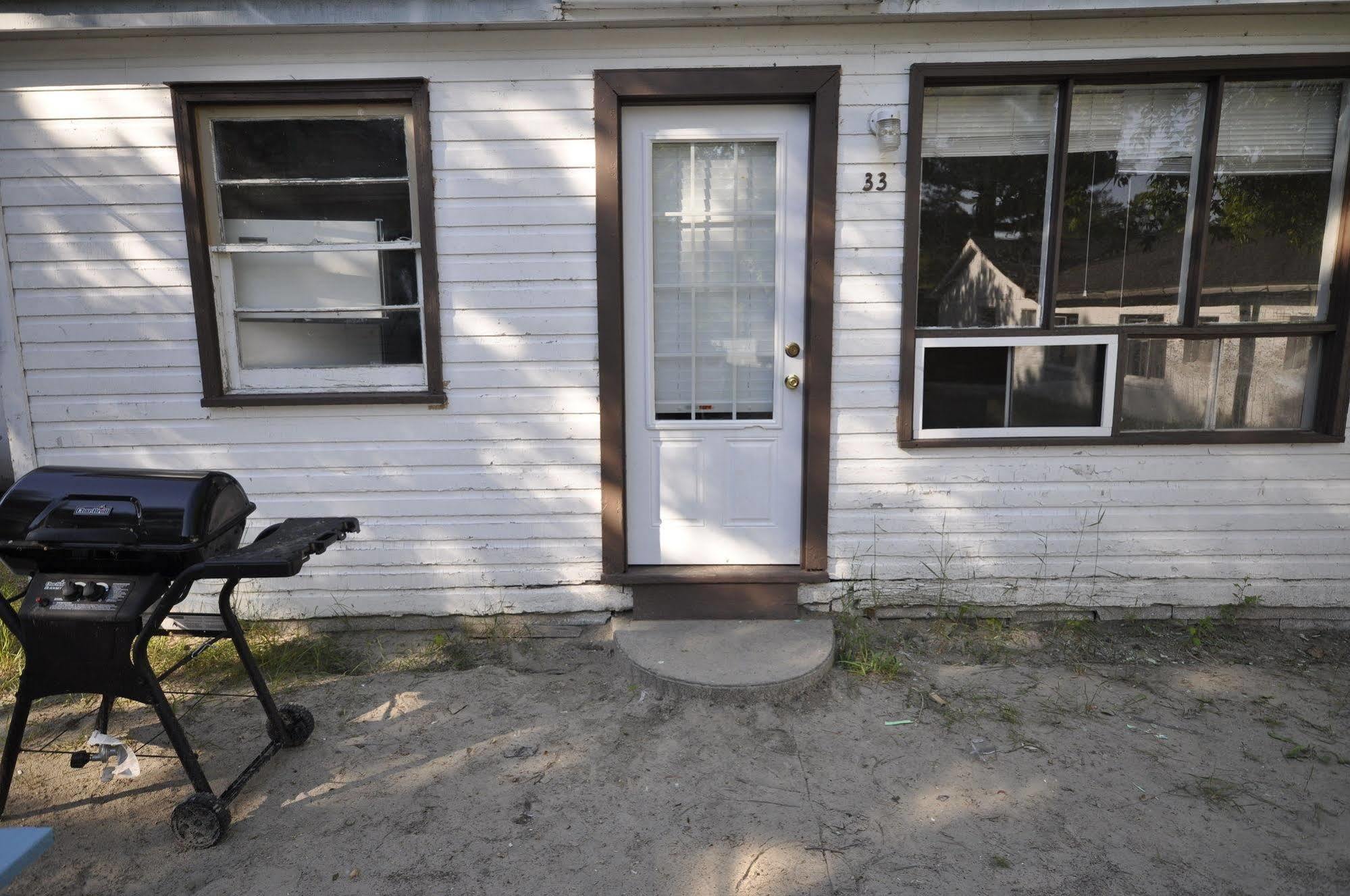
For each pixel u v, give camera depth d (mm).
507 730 3189
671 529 4023
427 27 3518
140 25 3418
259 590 3996
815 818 2652
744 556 4039
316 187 3826
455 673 3666
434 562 3984
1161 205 3828
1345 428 3861
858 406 3865
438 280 3777
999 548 3971
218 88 3648
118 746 2758
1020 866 2432
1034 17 3531
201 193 3746
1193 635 3879
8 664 3654
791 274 3846
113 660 2480
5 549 2486
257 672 2934
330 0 3426
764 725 3193
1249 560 3965
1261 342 3889
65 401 3869
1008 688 3463
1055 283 3816
